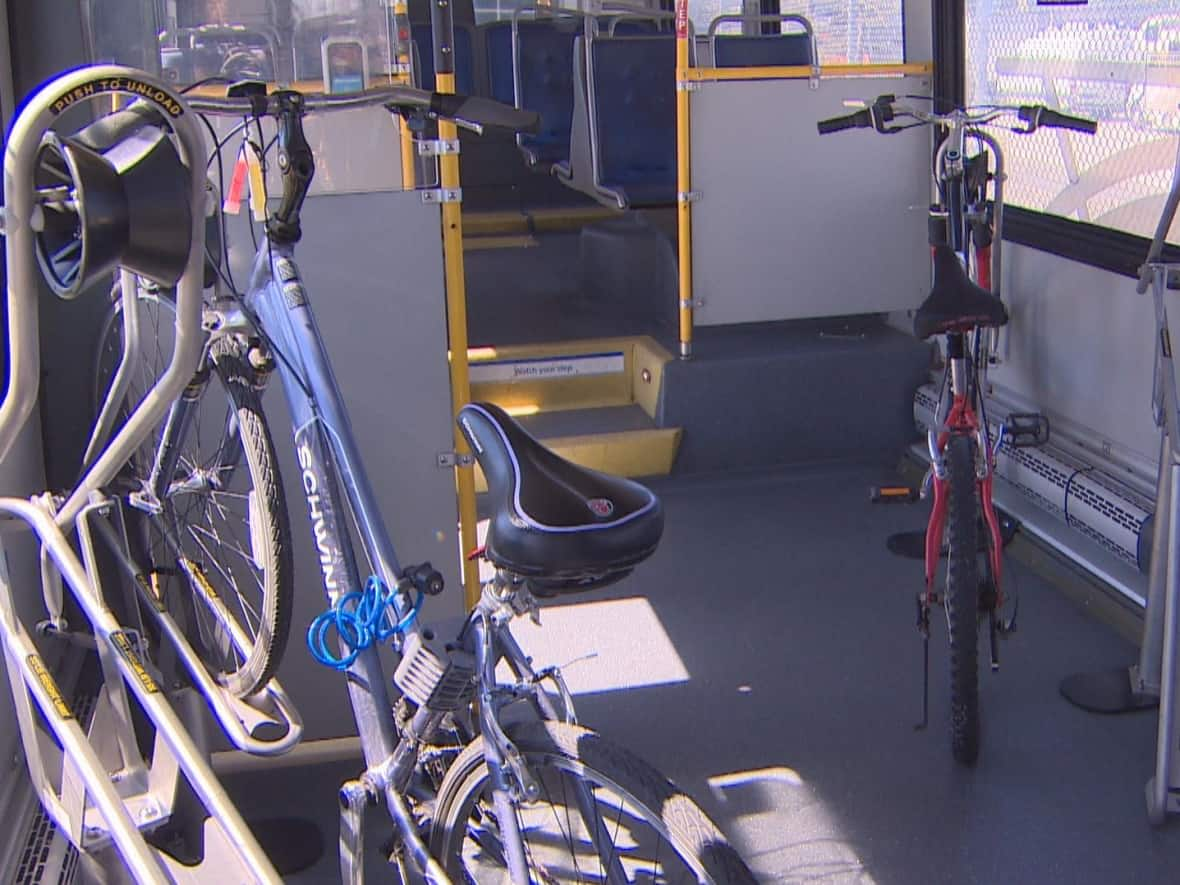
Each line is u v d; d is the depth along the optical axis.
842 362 5.18
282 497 2.40
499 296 6.50
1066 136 4.25
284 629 2.41
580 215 7.68
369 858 2.80
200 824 2.60
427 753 2.05
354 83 2.91
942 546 3.38
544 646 3.80
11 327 1.62
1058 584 4.11
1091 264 4.13
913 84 5.12
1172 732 2.82
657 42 6.12
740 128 5.05
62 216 1.60
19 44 3.00
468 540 3.05
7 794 2.55
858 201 5.20
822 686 3.52
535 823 2.17
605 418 5.26
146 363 2.82
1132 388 4.00
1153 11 3.75
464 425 1.91
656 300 5.89
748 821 2.92
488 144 7.70
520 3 7.22
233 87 2.19
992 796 3.00
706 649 3.76
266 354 2.32
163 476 2.59
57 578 2.53
